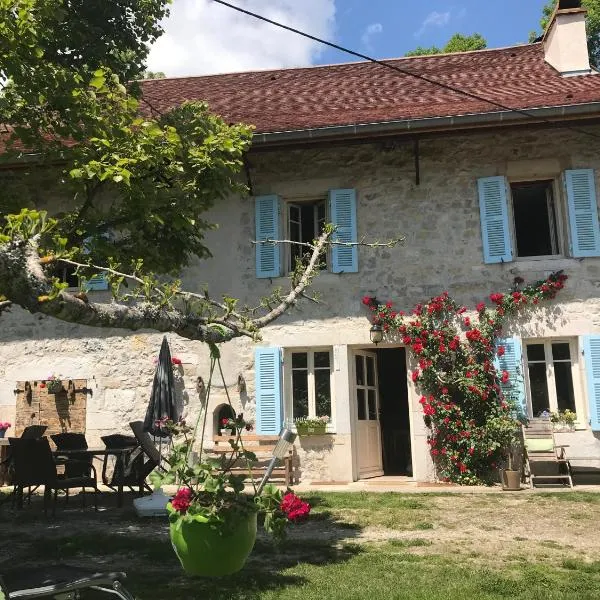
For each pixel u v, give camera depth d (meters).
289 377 10.02
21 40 5.18
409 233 9.97
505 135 9.99
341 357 9.77
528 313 9.46
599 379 9.13
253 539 3.64
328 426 9.66
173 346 10.30
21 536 6.05
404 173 10.16
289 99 11.98
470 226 9.87
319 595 3.96
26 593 3.01
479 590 4.03
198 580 4.38
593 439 9.09
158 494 7.34
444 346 9.45
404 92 11.51
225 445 9.76
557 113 8.94
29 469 7.11
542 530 5.93
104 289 10.20
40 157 6.42
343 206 10.12
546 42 12.33
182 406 10.10
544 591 3.99
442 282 9.77
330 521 6.43
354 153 10.32
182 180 6.30
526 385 9.40
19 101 5.81
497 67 12.49
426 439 9.46
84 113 5.70
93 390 10.36
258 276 10.12
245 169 10.34
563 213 9.84
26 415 10.43
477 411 9.32
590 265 9.48
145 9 8.07
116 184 5.82
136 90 8.19
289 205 10.72
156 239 6.45
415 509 7.01
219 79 14.13
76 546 5.48
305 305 9.99
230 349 10.10
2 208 6.12
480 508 7.02
